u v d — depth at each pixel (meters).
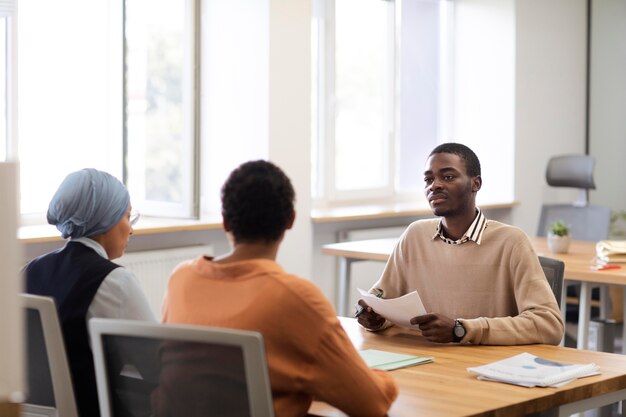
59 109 5.32
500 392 2.34
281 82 5.77
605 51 7.93
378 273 6.79
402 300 2.83
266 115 5.71
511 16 7.42
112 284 2.48
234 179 2.08
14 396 1.33
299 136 5.92
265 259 2.08
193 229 5.32
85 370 2.45
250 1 5.75
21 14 5.11
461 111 7.73
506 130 7.50
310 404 2.09
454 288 3.12
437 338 2.85
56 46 5.29
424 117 7.60
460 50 7.70
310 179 6.02
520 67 7.48
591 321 5.21
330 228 6.49
